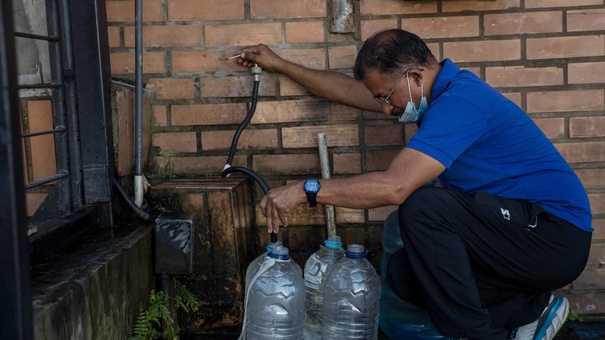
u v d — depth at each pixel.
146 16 2.63
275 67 2.58
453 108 1.90
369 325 2.27
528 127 2.01
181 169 2.69
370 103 2.52
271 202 2.00
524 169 1.98
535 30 2.55
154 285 2.27
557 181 1.99
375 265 2.66
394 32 2.04
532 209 1.94
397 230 2.52
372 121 2.63
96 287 1.71
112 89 2.35
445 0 2.56
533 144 2.00
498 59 2.57
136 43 2.32
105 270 1.78
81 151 2.18
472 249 1.97
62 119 2.05
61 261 1.79
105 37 2.27
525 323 2.06
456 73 2.01
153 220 2.28
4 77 1.12
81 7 2.18
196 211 2.34
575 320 2.58
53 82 2.04
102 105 2.21
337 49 2.61
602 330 2.49
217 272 2.36
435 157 1.84
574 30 2.55
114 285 1.85
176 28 2.64
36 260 1.74
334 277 2.26
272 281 2.18
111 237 2.10
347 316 2.26
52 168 2.43
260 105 2.66
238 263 2.35
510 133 1.96
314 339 2.40
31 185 1.84
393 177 1.86
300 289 2.21
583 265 2.02
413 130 2.62
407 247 2.00
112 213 2.27
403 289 2.11
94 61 2.20
